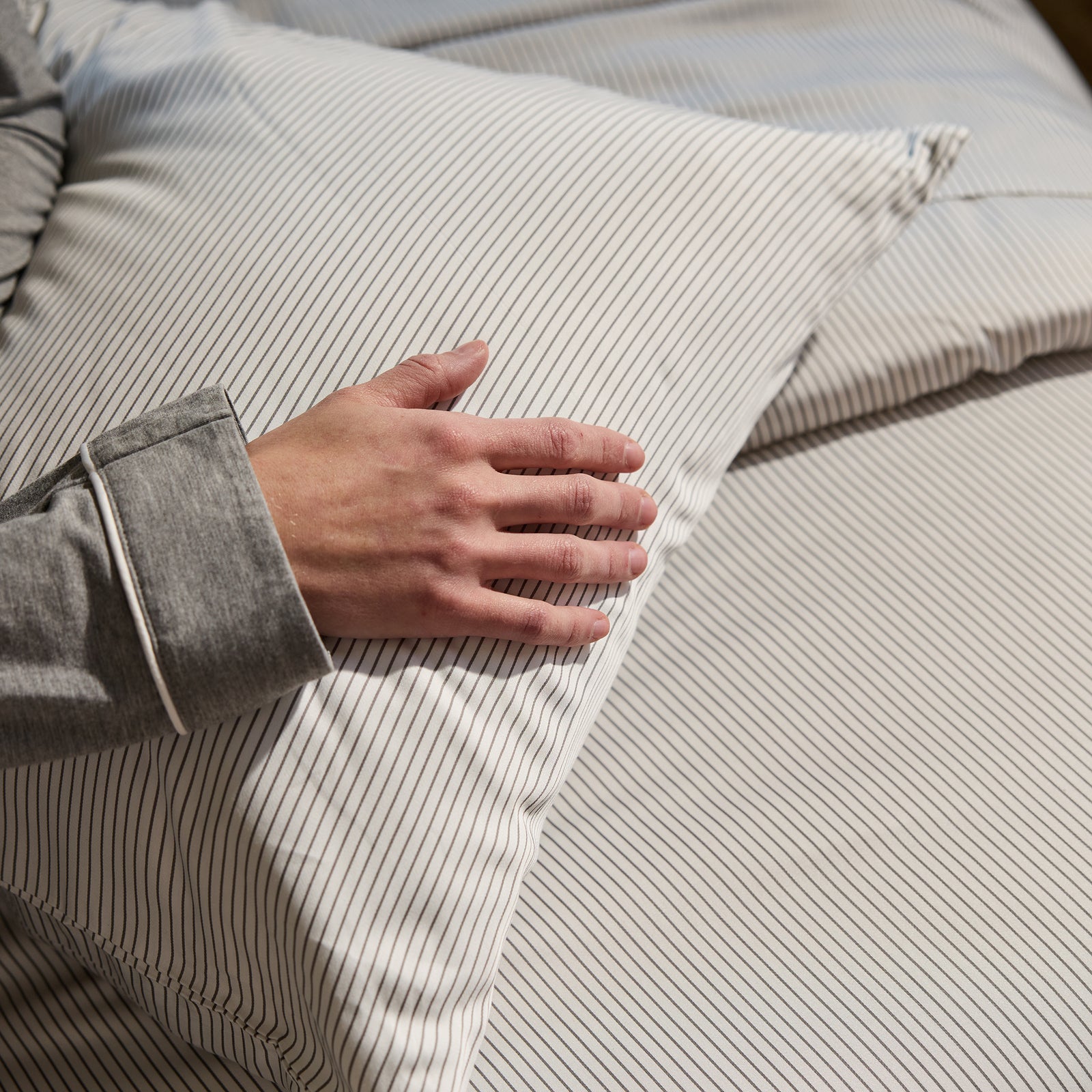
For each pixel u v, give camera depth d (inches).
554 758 19.4
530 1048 19.5
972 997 19.3
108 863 18.8
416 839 17.5
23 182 25.4
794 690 23.6
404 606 17.8
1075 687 23.2
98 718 16.6
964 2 37.1
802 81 32.5
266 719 17.4
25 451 20.3
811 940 20.2
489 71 26.1
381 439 18.4
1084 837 21.2
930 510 26.5
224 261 21.5
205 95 25.1
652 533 21.2
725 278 22.3
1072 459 27.3
